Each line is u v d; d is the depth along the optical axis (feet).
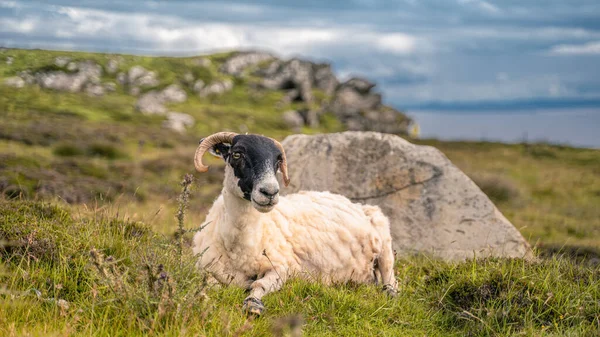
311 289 18.38
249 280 19.58
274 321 15.75
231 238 18.98
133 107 255.50
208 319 15.11
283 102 367.45
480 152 125.18
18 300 15.37
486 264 21.35
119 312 14.96
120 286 15.37
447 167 33.17
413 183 32.91
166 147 117.60
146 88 330.75
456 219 31.37
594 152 121.19
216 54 446.60
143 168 68.85
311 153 34.65
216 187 61.98
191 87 365.40
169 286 14.89
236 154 18.53
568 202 64.80
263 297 17.97
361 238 22.09
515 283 19.12
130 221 25.04
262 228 19.53
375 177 33.35
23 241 18.88
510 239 30.50
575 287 19.33
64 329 13.65
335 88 426.92
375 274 23.29
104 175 58.90
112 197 43.75
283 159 19.60
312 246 20.85
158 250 17.43
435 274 21.65
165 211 36.22
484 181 62.64
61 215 22.61
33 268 17.54
